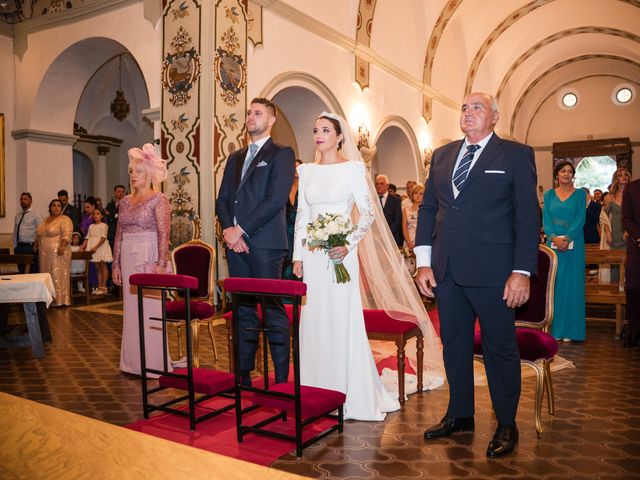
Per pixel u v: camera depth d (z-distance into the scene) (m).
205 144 7.26
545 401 3.80
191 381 3.27
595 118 22.28
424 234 3.24
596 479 2.55
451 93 16.14
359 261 4.06
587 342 5.91
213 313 4.96
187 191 7.38
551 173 22.95
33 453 0.63
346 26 10.40
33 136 9.66
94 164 15.80
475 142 3.03
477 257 2.90
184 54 7.42
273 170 3.75
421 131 13.95
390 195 8.40
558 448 2.94
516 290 2.76
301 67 9.05
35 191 9.74
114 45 8.95
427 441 3.06
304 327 3.65
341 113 10.15
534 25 17.73
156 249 4.52
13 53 9.73
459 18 15.41
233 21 7.61
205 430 3.28
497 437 2.91
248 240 3.73
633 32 17.22
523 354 3.18
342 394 3.16
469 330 3.14
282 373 3.76
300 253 3.74
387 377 4.47
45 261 8.69
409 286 4.03
